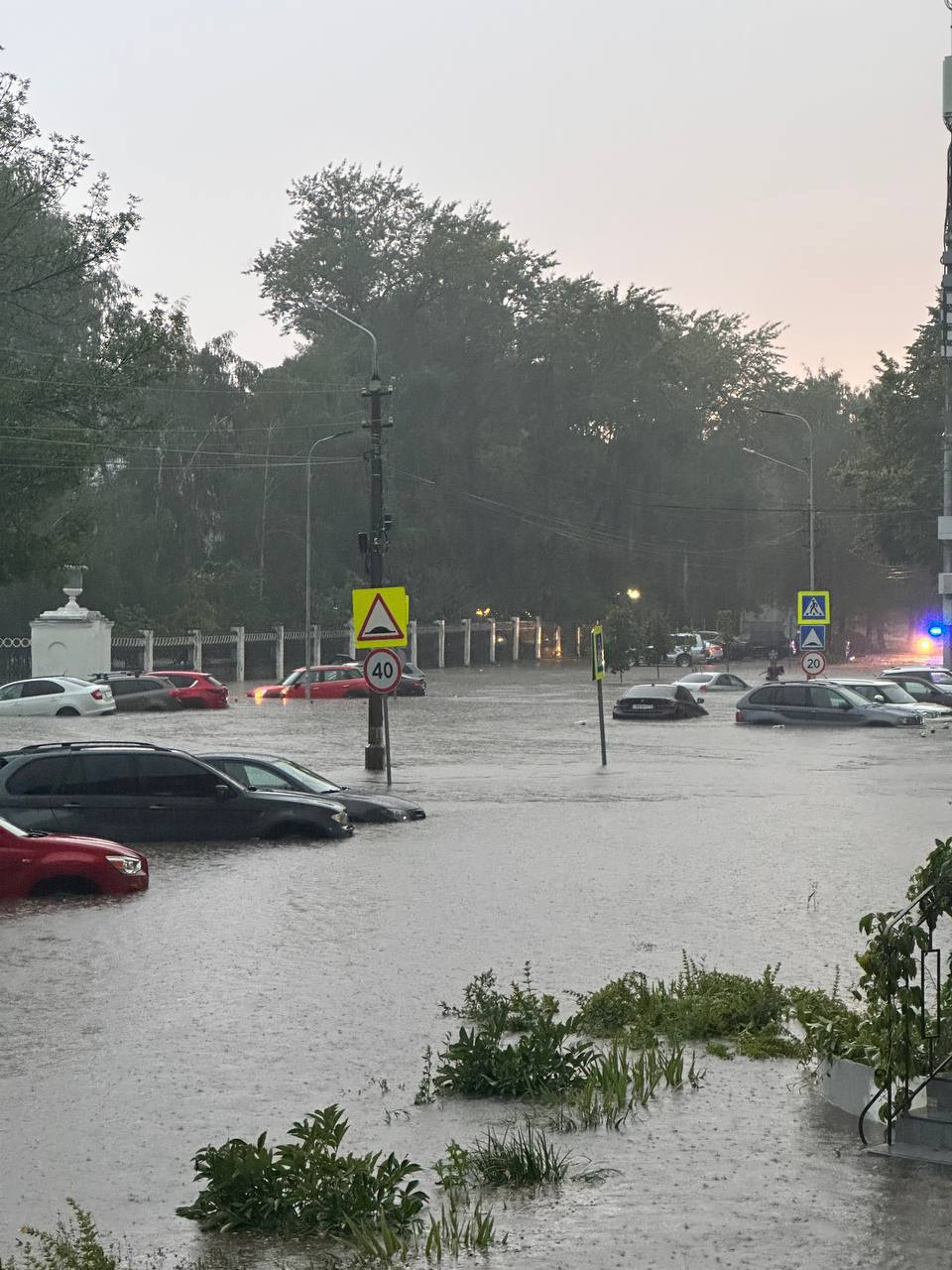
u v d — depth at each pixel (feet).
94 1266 20.30
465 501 334.03
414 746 127.44
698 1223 21.63
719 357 400.47
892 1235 20.92
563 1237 21.30
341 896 55.67
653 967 42.65
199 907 53.62
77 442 96.12
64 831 70.54
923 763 112.78
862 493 244.63
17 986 40.83
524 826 76.33
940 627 159.74
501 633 333.21
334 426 287.28
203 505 276.21
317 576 286.87
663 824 77.51
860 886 57.36
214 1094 30.37
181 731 142.10
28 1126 28.35
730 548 366.84
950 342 152.15
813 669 154.81
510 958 44.06
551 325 343.87
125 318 102.27
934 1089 25.90
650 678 261.65
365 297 342.44
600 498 350.02
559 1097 29.25
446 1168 24.38
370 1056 33.24
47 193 101.86
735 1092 29.22
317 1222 22.48
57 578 102.68
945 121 140.46
